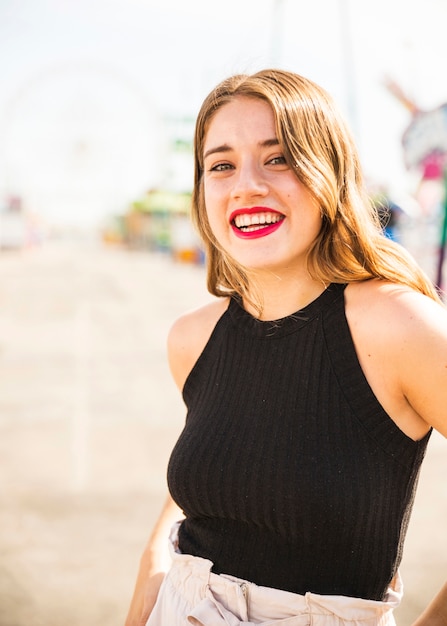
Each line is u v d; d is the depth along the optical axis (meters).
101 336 10.56
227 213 1.27
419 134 11.12
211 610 1.16
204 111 1.33
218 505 1.20
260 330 1.27
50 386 6.87
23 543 3.18
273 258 1.21
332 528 1.11
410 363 1.09
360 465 1.11
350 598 1.10
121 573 2.90
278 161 1.22
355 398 1.14
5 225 47.19
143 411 5.82
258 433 1.20
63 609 2.62
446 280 11.36
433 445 4.59
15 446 4.73
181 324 1.46
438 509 3.53
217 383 1.31
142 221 56.28
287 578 1.15
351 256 1.21
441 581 2.80
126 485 3.94
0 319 12.62
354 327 1.16
